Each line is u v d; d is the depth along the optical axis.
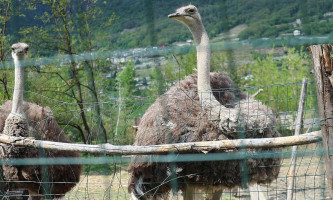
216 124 5.07
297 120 6.30
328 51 3.77
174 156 4.72
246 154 4.74
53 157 5.51
